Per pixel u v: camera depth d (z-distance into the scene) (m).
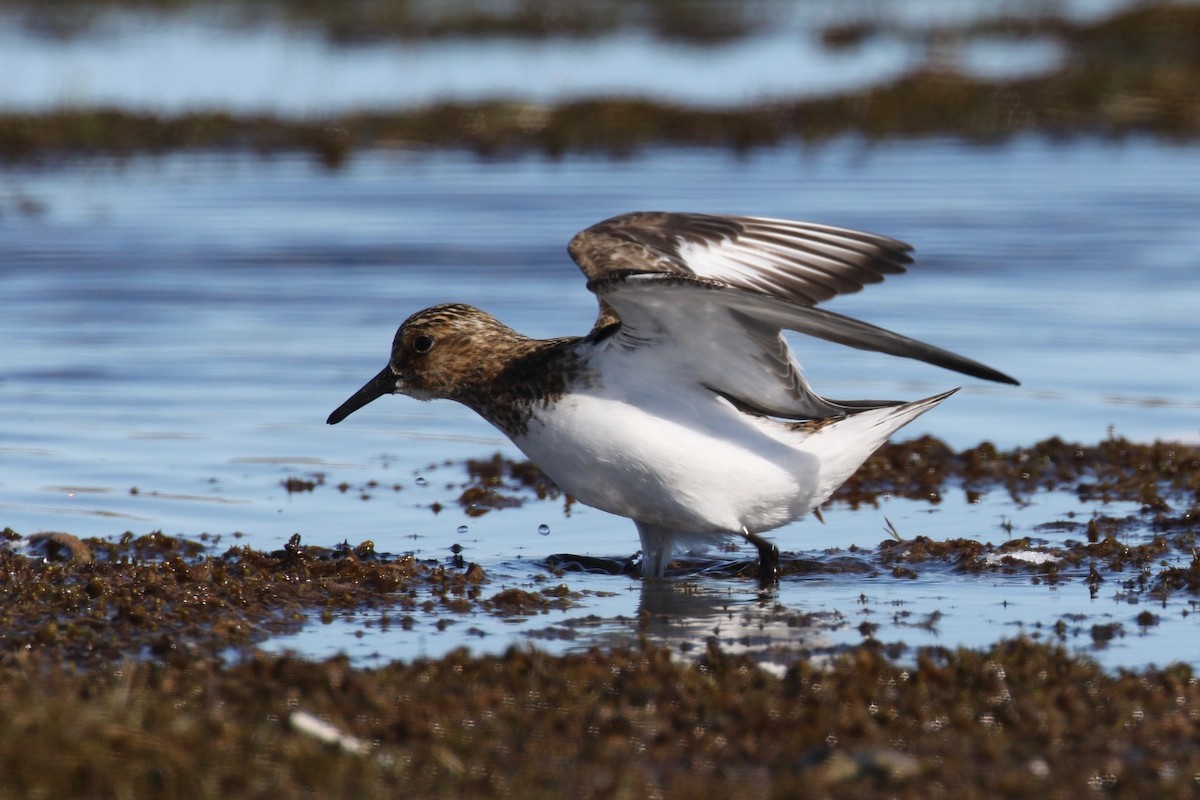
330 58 41.62
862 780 7.52
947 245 24.22
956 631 10.25
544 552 12.45
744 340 10.28
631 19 49.81
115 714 7.72
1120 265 23.00
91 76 37.59
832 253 11.93
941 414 16.72
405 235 25.12
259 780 7.32
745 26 48.91
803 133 33.75
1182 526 12.86
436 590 11.25
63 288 21.84
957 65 39.41
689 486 10.84
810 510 11.30
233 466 14.80
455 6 51.00
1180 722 8.23
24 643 9.77
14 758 7.29
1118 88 36.56
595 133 33.19
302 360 18.55
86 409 16.62
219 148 31.70
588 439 10.86
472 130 33.16
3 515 13.12
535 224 25.88
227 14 48.81
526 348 11.42
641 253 12.14
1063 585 11.36
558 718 8.28
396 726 8.11
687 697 8.59
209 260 23.52
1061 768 7.71
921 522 13.25
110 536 12.62
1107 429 15.99
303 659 9.46
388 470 14.88
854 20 49.81
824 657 9.67
